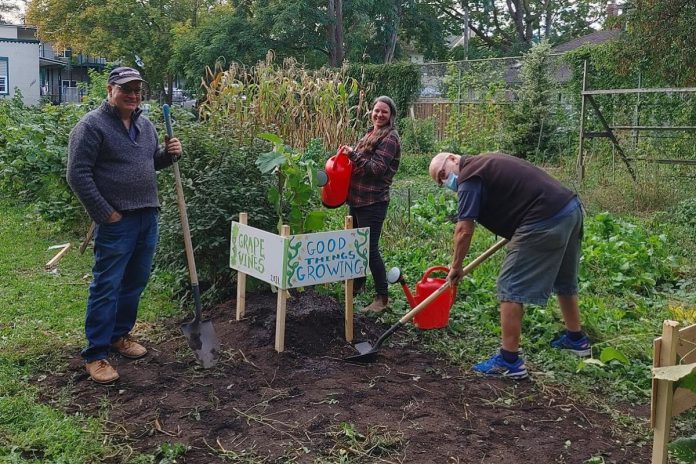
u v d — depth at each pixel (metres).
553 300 5.92
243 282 5.15
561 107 17.30
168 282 6.10
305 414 3.88
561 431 3.79
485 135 18.06
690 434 3.75
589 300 5.93
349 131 13.15
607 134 12.22
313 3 30.97
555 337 5.21
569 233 4.38
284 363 4.55
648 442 3.71
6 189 10.52
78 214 8.45
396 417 3.88
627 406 4.19
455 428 3.77
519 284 4.39
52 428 3.65
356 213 5.62
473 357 4.84
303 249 4.65
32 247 7.73
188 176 5.91
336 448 3.53
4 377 4.27
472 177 4.45
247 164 5.85
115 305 4.32
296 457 3.43
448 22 44.88
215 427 3.74
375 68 23.91
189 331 4.52
